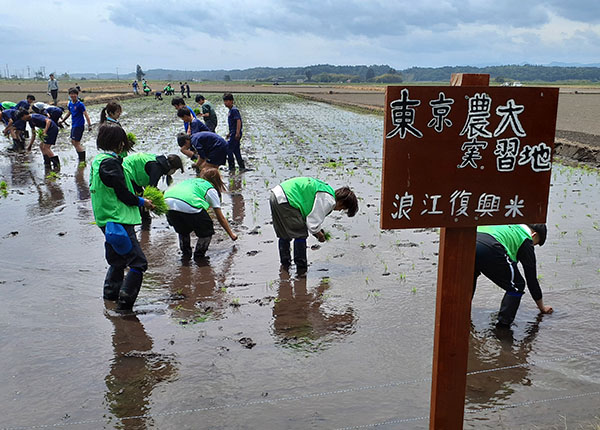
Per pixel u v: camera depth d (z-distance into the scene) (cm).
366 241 735
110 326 483
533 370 411
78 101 1274
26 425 341
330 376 400
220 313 511
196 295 554
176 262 654
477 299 550
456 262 270
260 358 426
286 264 633
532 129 266
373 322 491
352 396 374
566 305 530
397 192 259
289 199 593
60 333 469
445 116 256
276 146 1719
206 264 646
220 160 1049
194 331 474
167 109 3481
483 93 257
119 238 498
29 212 873
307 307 524
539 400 371
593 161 1362
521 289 466
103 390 381
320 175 1205
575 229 782
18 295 549
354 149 1659
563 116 2562
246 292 562
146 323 490
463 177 263
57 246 706
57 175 1180
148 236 761
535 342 457
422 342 454
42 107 1308
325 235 627
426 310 516
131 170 762
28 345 446
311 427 339
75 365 415
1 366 412
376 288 570
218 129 2288
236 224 819
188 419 347
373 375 402
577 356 433
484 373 406
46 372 405
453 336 275
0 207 902
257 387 386
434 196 262
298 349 441
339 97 5347
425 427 339
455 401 281
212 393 377
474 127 260
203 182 657
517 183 271
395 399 371
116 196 500
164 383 390
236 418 349
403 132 254
